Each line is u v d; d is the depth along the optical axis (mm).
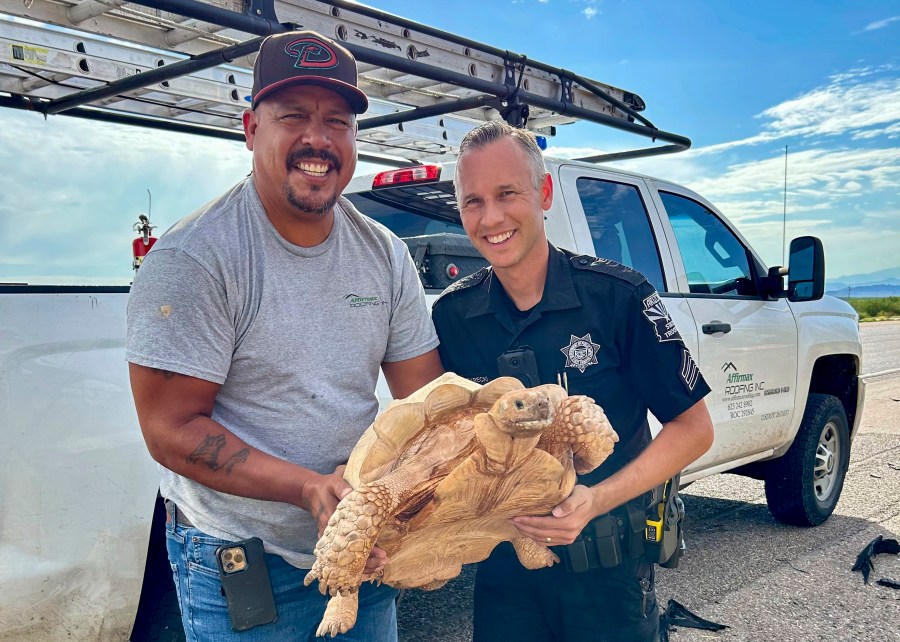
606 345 2082
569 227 3453
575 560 1987
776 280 4695
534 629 2160
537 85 3984
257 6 2654
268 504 1855
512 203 1979
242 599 1800
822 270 4383
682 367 2035
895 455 6816
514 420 1482
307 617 1947
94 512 2221
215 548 1833
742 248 4816
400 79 4035
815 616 3611
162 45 3402
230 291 1750
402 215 3914
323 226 1875
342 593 1549
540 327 2104
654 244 4039
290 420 1852
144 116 4121
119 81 3324
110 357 2287
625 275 2094
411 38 3283
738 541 4703
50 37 3379
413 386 2176
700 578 4098
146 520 2322
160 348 1656
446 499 1606
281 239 1838
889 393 10625
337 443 1906
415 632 3453
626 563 2072
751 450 4445
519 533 1879
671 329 2049
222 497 1844
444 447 1662
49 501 2139
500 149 1972
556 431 1711
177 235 1746
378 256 2039
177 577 1944
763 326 4512
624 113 4594
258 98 1784
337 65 1811
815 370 5309
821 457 5020
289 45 1778
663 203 4242
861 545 4605
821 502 4977
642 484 1925
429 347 2162
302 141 1771
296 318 1834
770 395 4531
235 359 1808
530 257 2086
